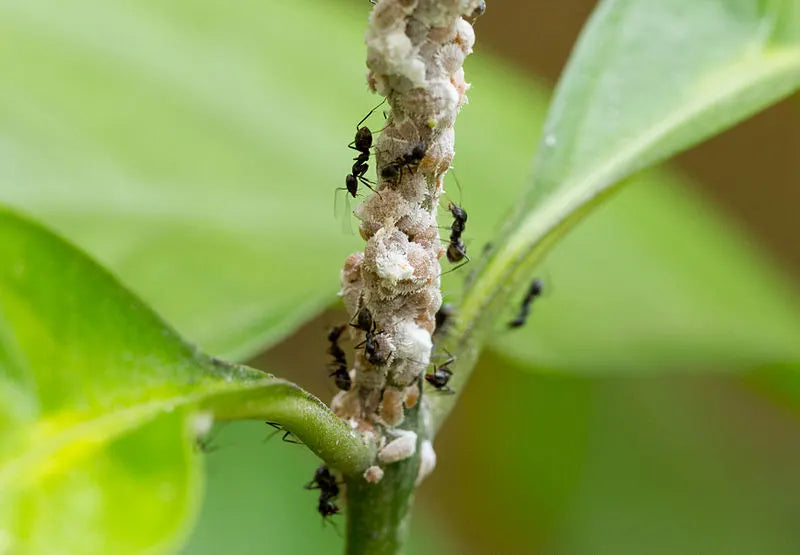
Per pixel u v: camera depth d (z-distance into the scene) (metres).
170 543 0.10
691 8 0.14
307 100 0.19
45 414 0.10
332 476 0.14
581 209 0.13
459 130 0.20
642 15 0.14
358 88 0.20
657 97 0.13
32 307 0.10
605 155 0.13
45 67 0.17
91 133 0.16
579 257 0.18
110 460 0.10
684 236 0.20
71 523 0.10
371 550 0.12
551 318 0.16
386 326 0.12
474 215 0.18
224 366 0.11
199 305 0.14
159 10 0.19
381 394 0.12
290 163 0.17
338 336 0.14
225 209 0.16
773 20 0.14
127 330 0.11
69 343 0.10
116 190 0.16
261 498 0.18
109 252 0.15
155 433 0.10
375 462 0.12
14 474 0.10
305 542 0.18
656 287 0.18
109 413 0.10
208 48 0.19
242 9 0.20
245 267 0.15
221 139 0.17
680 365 0.16
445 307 0.13
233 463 0.18
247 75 0.18
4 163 0.16
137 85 0.17
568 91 0.13
